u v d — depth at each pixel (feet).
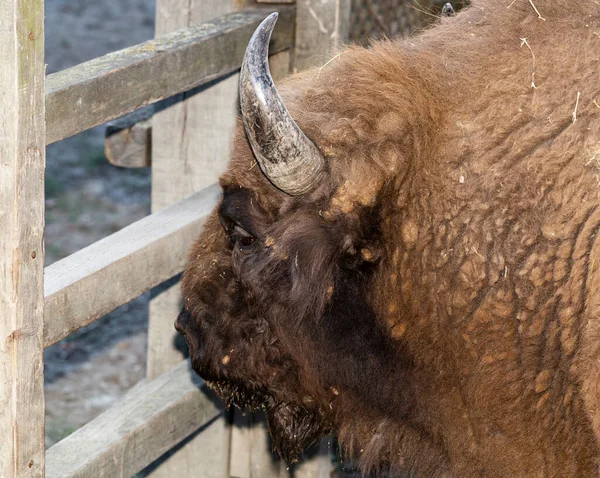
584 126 18.69
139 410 26.35
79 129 21.04
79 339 49.60
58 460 22.91
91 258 23.13
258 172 21.11
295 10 30.86
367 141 20.12
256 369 23.15
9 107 16.84
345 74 21.24
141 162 31.71
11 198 17.17
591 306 18.22
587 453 19.17
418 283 20.52
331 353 22.20
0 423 17.99
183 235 26.20
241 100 19.03
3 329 17.62
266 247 21.09
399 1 35.86
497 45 20.43
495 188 19.24
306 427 24.67
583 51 19.36
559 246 18.63
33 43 16.97
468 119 19.94
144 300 55.21
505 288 19.30
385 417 23.39
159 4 30.45
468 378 20.63
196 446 31.99
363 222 20.40
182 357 31.35
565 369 19.01
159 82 24.27
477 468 21.72
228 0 30.01
